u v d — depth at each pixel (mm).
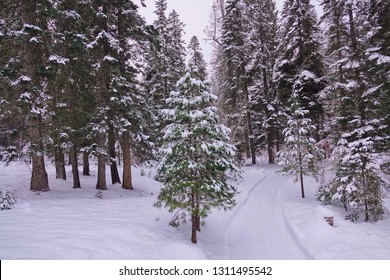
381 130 14797
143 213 11711
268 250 9578
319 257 8289
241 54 30484
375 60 14531
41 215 9977
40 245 6730
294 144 18266
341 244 9086
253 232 11609
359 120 14195
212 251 9227
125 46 17906
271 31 32219
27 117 12883
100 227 8727
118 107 16781
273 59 31547
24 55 14109
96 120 17125
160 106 24375
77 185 17781
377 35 15898
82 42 14766
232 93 31312
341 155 13492
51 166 30250
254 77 31750
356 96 14867
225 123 33062
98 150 16453
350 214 12508
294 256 8945
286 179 24500
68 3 14938
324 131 22156
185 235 10188
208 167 9055
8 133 14219
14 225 8500
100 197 14961
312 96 22422
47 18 14828
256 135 34781
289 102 23688
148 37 17875
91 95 17469
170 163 9180
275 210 14836
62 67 14164
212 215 13703
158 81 25969
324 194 15078
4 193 11656
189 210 9102
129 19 17016
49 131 14977
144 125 19422
